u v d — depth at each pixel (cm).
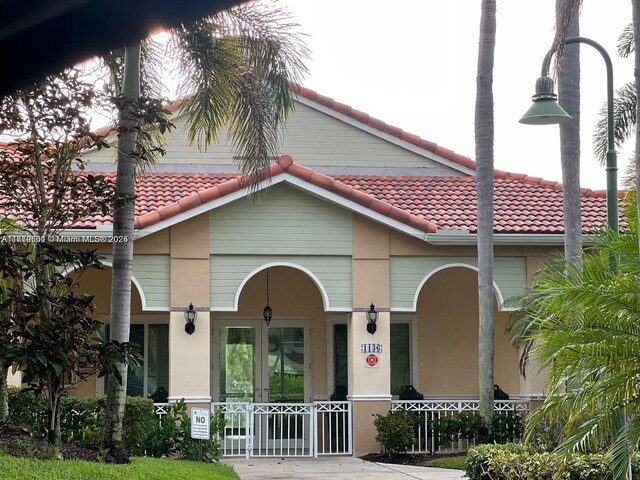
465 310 2252
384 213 1931
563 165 1727
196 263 1898
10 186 1192
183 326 1877
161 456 1586
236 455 1898
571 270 1034
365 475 1578
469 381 2233
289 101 1558
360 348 1930
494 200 2117
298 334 2205
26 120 1142
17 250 1194
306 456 1906
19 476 963
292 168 1903
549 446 1299
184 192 2030
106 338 2112
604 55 1353
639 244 991
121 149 1306
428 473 1605
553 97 1348
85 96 1159
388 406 1917
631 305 980
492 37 1852
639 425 962
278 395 2178
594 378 988
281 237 1939
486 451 1299
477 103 1864
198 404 1856
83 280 2105
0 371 1245
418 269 1975
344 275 1952
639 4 995
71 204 1244
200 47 1448
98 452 1266
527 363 1956
